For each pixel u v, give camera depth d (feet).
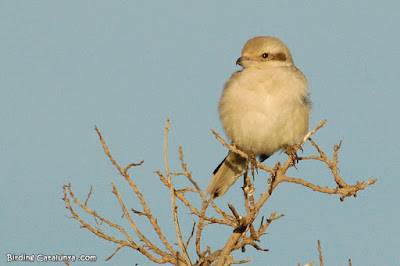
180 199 22.50
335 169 25.84
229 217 22.75
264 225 23.26
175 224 21.39
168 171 21.53
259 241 23.26
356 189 25.05
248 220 22.68
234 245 23.20
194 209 22.40
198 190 22.79
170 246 21.88
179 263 22.09
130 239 22.50
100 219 22.68
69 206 22.77
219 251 24.71
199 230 22.38
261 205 24.22
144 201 22.00
